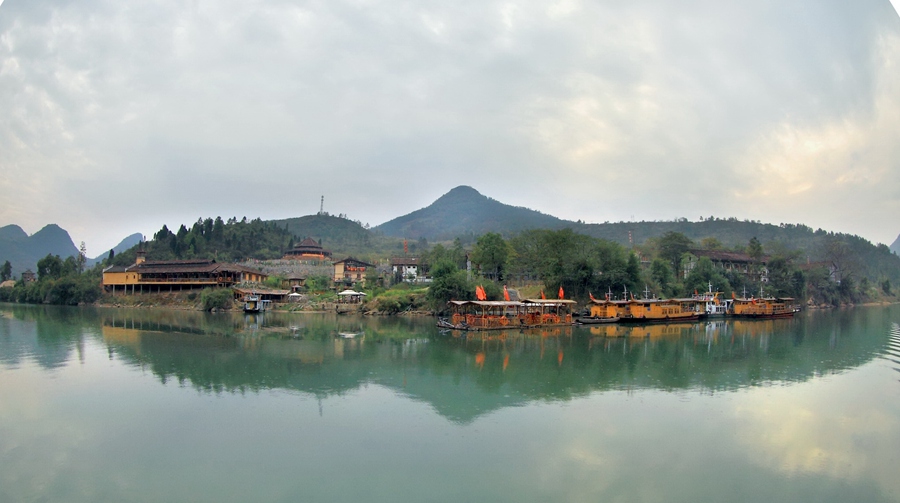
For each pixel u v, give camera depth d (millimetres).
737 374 53906
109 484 27812
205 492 27000
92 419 37125
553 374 52906
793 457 32188
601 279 123500
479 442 33531
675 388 47438
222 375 50250
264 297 140500
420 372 52969
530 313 100562
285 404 40781
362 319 109938
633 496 27000
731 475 29562
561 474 29250
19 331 81250
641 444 33625
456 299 112688
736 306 125500
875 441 35000
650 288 136500
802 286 159250
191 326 92000
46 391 43906
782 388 48094
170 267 153625
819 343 78312
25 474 28938
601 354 65625
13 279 197000
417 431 35281
